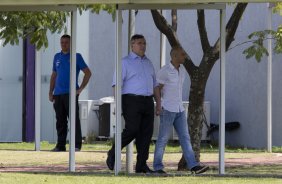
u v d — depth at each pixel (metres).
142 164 35.69
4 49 65.25
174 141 62.47
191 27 67.38
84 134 66.75
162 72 35.50
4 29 42.12
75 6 35.38
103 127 66.06
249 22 63.62
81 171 37.72
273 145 62.09
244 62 64.62
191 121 39.97
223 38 34.59
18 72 65.50
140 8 34.47
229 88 66.44
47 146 59.44
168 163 44.88
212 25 65.50
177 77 35.59
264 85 62.66
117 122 34.56
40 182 31.19
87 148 58.22
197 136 39.91
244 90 64.81
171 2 33.22
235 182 31.58
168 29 39.75
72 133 35.69
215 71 66.50
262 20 62.09
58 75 44.12
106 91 69.50
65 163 44.03
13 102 65.69
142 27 68.81
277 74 61.62
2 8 35.38
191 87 40.09
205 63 39.94
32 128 65.69
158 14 39.72
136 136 35.50
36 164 43.09
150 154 51.22
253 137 63.84
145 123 35.44
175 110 35.56
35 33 43.78
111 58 69.31
